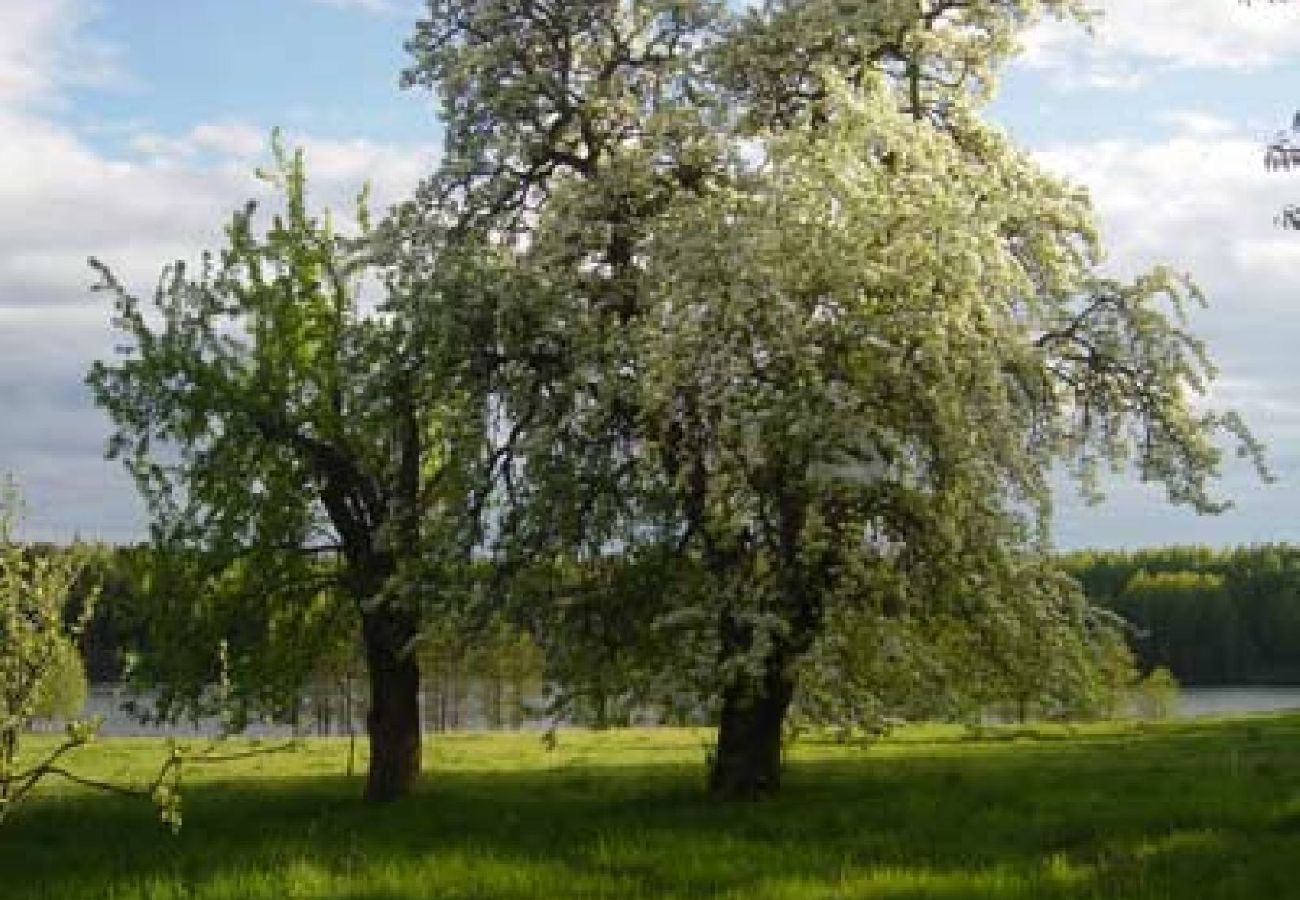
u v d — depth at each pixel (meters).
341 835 23.05
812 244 23.66
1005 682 25.45
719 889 16.58
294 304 29.25
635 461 25.48
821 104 26.84
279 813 27.28
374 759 29.50
